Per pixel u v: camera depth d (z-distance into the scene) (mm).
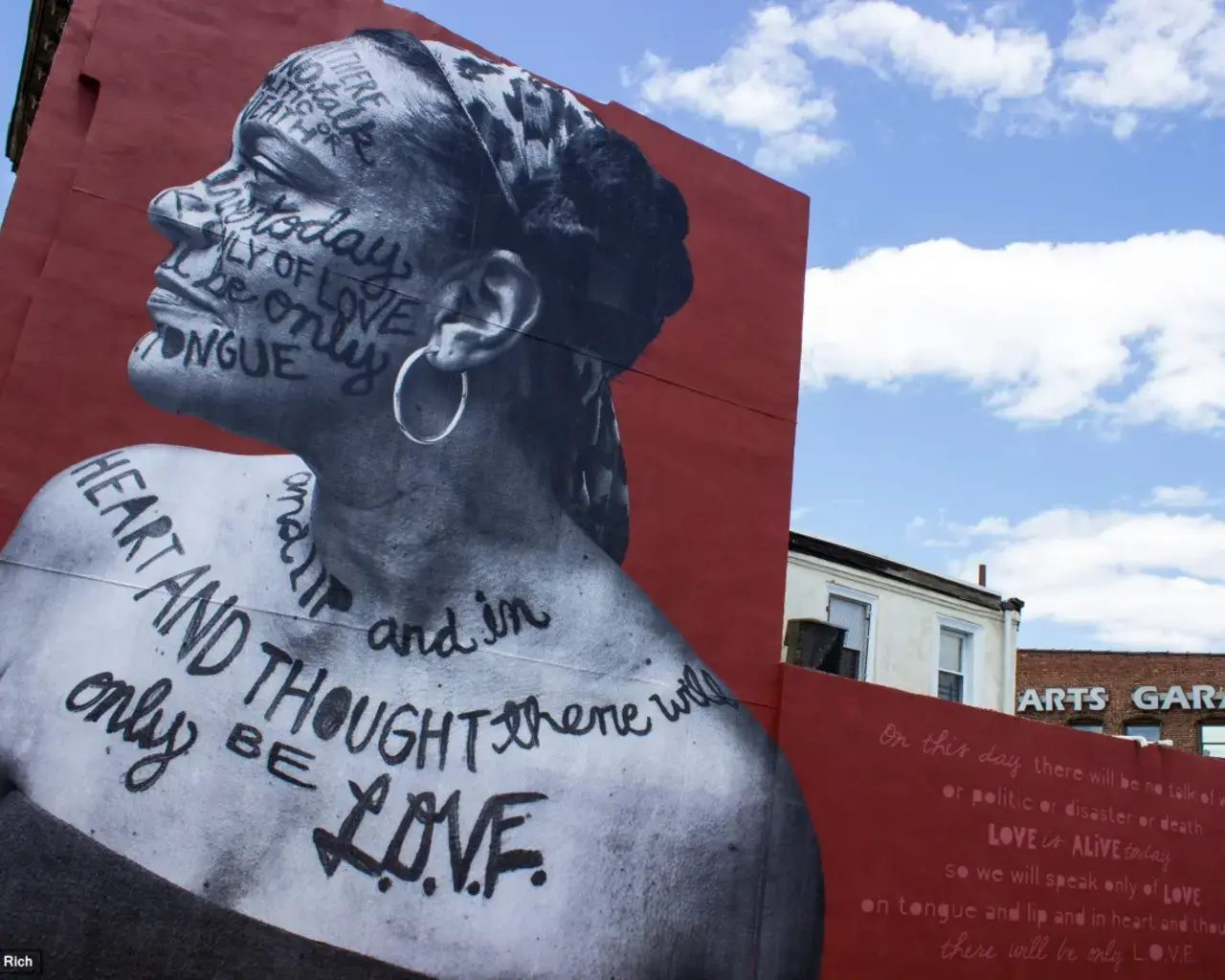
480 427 8883
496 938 8000
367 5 9172
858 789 10133
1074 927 11359
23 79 10531
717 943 9000
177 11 8289
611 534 9352
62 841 6723
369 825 7703
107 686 7055
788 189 11336
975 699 18703
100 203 7703
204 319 7922
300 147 8570
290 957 7223
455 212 9141
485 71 9617
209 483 7711
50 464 7203
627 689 9102
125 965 6742
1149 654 31453
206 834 7141
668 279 10227
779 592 10195
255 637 7613
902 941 10039
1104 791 12070
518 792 8352
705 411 10156
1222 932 12828
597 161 10055
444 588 8445
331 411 8281
